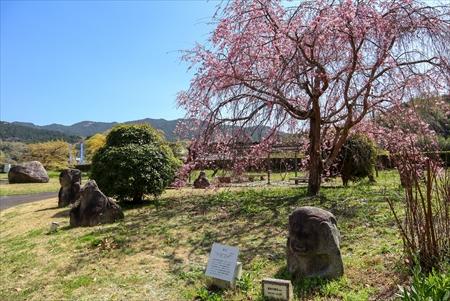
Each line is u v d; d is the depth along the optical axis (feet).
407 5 26.99
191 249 20.92
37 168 89.40
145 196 39.58
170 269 18.19
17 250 23.61
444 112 31.12
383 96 29.45
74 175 40.14
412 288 11.41
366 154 40.93
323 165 33.45
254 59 27.35
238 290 15.10
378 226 21.42
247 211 28.60
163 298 15.26
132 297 15.58
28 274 19.38
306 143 35.91
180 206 33.24
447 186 15.12
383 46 26.53
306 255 15.15
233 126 29.35
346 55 28.66
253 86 28.63
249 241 21.38
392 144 31.83
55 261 20.66
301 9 27.32
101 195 29.04
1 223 34.78
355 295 13.43
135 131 37.81
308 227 15.10
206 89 29.37
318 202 29.53
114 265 19.34
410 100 29.25
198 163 31.35
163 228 25.44
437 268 13.76
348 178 42.06
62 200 39.50
